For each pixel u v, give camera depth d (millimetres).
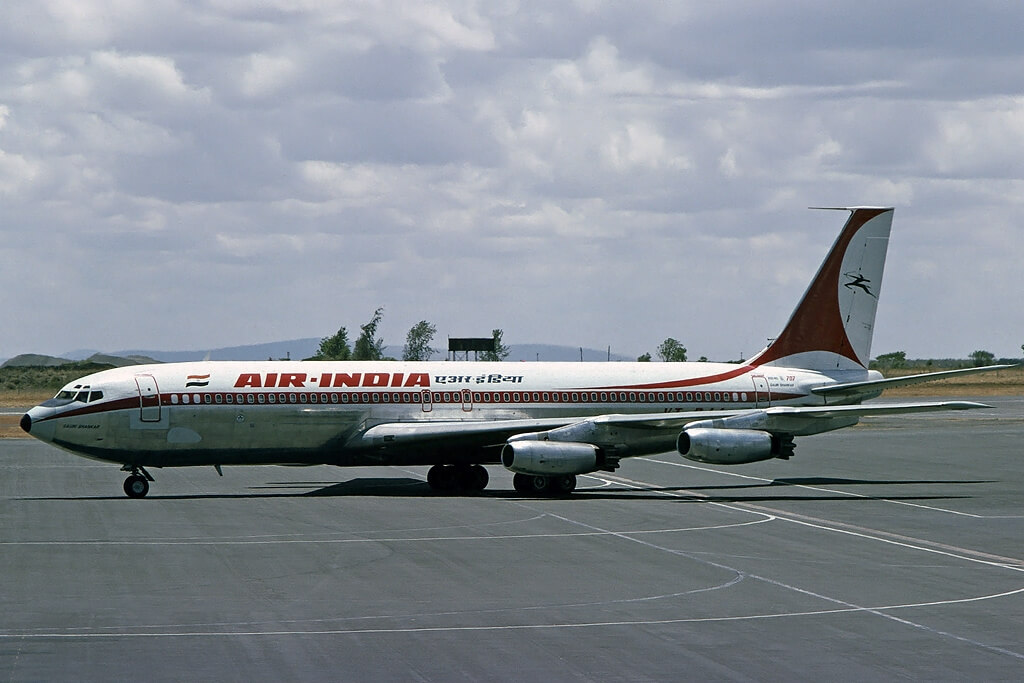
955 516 92562
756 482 121562
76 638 48438
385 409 107375
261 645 47344
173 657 45281
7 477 122312
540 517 90125
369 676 42688
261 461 105562
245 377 104750
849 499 105125
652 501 102938
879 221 124188
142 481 103688
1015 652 46781
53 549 72438
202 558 69188
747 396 118688
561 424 107125
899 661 45250
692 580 62562
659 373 117500
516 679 42438
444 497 105438
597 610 54594
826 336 123312
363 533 80438
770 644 47938
